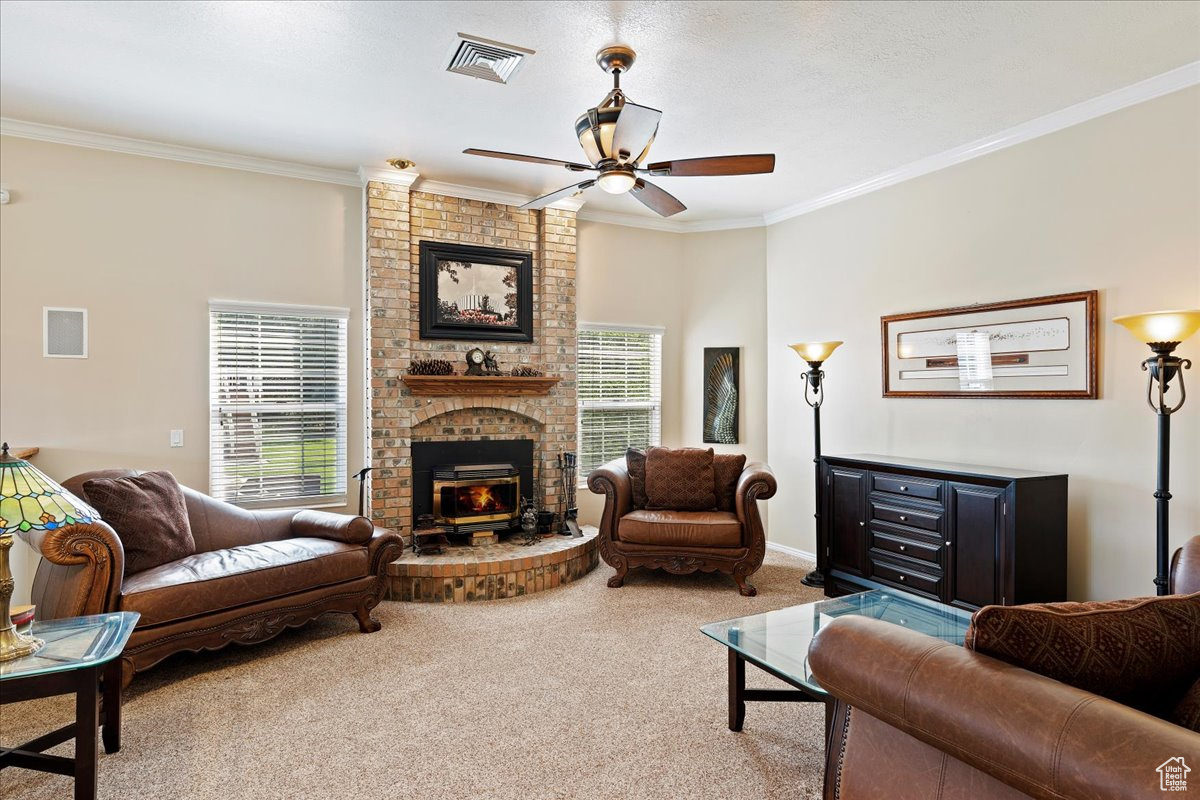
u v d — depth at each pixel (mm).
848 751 1574
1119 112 3365
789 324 5453
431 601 4102
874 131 3850
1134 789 958
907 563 3852
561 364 5227
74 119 3678
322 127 3799
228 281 4266
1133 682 1290
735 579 4305
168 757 2316
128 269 3988
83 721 1872
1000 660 1295
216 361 4258
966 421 4102
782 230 5523
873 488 4074
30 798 2066
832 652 1542
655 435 5914
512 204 5129
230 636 3045
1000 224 3916
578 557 4621
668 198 3277
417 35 2801
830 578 4340
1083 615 1330
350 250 4664
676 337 5961
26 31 2760
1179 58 2994
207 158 4176
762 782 2172
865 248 4793
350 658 3217
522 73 3145
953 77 3186
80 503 1996
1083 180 3514
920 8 2607
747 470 4547
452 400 4824
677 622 3746
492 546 4621
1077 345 3516
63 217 3832
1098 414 3445
